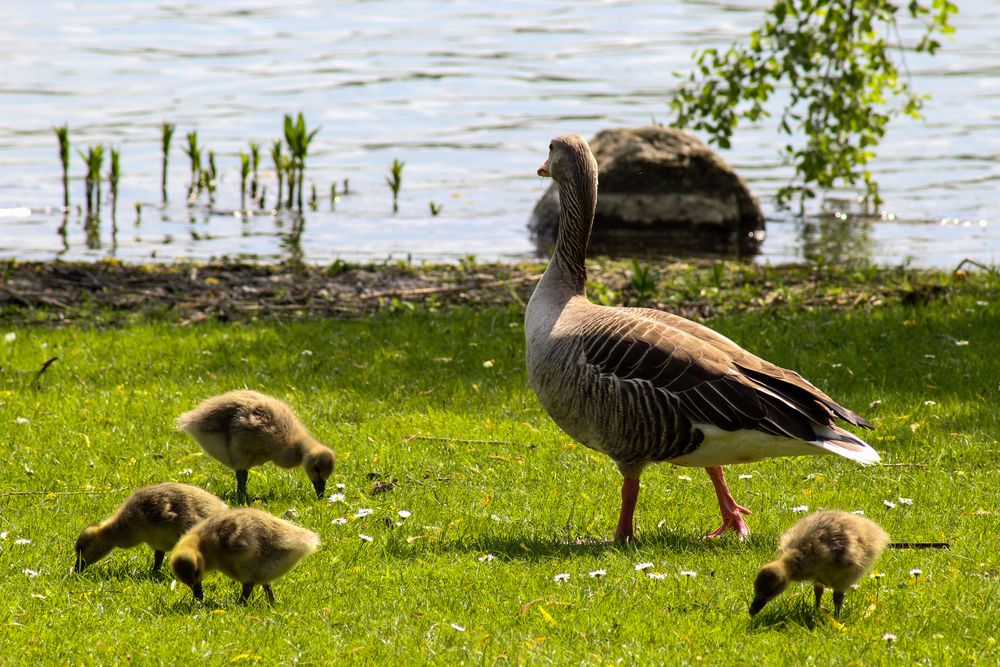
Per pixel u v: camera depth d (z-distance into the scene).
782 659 6.97
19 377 13.80
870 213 28.88
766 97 22.34
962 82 43.12
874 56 22.00
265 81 41.94
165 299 18.67
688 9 57.44
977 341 15.24
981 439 11.72
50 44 47.12
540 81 42.59
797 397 8.99
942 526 9.50
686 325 9.63
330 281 20.20
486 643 7.17
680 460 9.29
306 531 7.84
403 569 8.52
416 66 44.78
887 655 7.03
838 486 10.65
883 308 17.83
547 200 26.70
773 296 19.06
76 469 10.69
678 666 6.88
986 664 6.92
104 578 8.29
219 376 13.98
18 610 7.48
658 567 8.55
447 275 20.83
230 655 6.93
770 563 7.49
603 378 9.19
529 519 9.78
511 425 12.37
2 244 23.77
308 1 59.50
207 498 8.51
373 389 13.69
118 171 27.42
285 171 30.44
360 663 6.87
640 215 27.11
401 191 30.47
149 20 52.78
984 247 24.78
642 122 36.31
